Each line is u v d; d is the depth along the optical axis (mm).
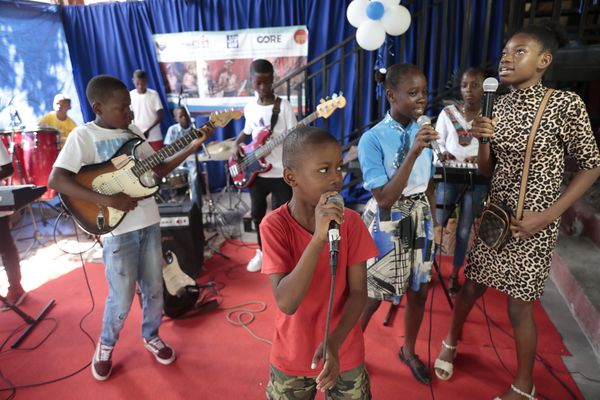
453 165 2553
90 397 1947
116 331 2027
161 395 1944
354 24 3441
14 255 2773
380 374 2021
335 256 933
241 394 1937
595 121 4121
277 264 1058
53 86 5312
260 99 3012
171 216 3004
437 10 4227
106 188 1901
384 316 2537
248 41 5234
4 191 2365
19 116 4680
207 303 2699
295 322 1143
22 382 2055
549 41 1423
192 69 5500
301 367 1161
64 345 2354
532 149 1505
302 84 4945
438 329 2391
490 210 1651
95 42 5523
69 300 2857
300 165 1025
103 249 1957
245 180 3072
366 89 4887
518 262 1625
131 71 5637
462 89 2652
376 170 1634
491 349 2201
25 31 4992
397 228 1694
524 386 1759
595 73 3510
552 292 2701
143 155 2020
